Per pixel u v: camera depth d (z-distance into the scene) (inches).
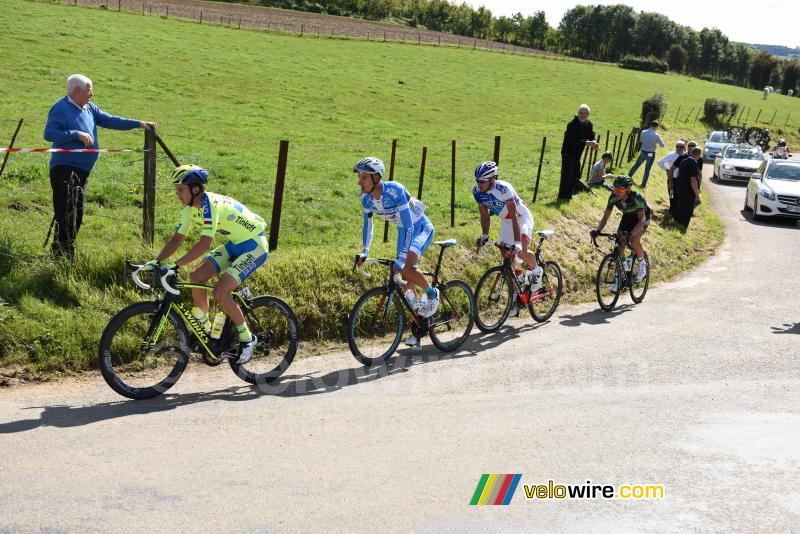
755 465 171.0
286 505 144.5
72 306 246.1
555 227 440.8
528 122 1310.3
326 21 2844.5
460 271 346.3
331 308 276.8
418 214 251.0
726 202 788.6
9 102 743.1
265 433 180.9
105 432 176.4
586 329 299.9
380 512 143.5
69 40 1248.8
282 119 976.3
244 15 2465.6
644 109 1573.6
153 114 859.4
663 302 356.5
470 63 2112.5
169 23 1792.6
